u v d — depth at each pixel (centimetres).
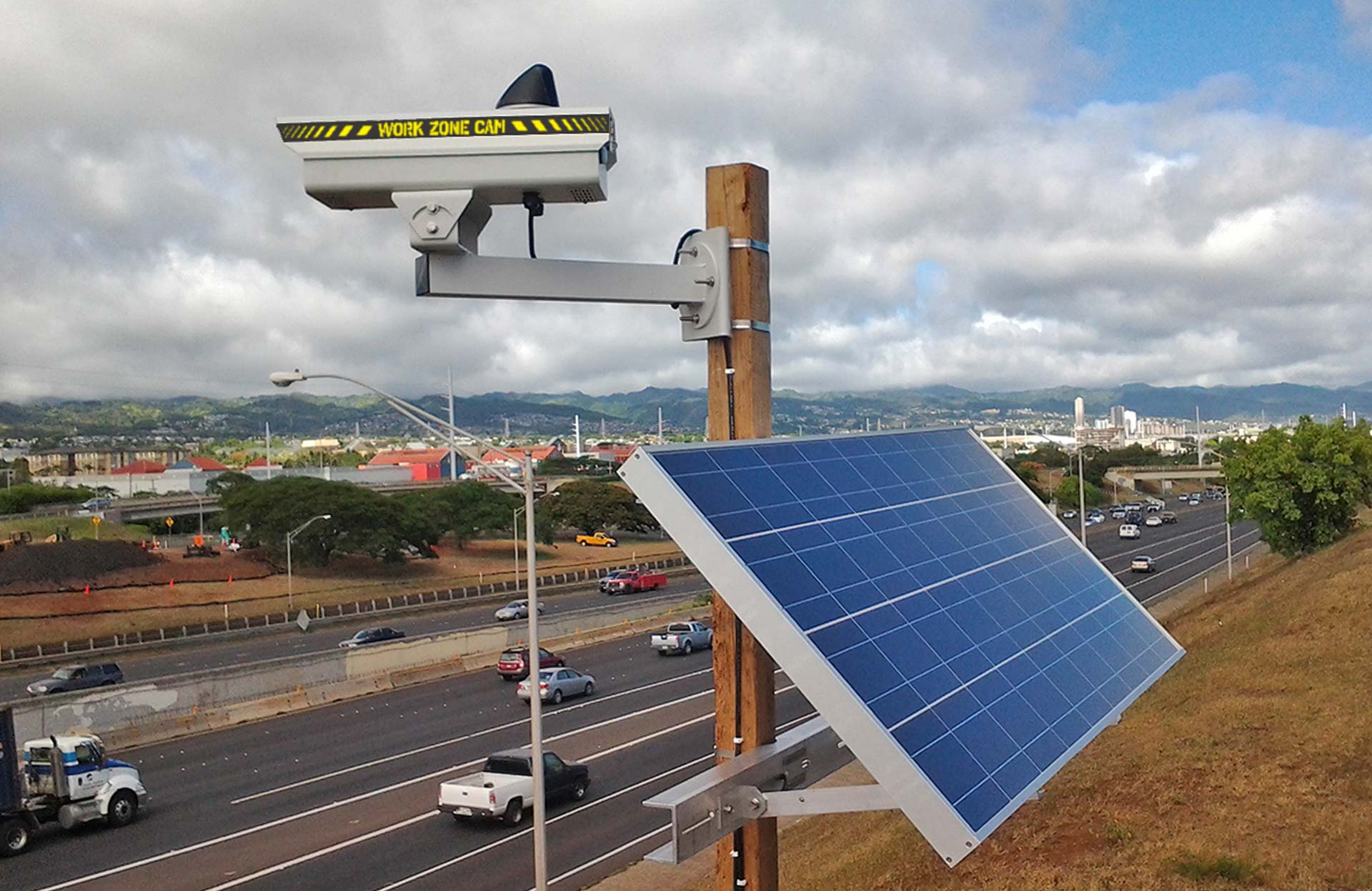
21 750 2747
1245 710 2317
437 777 2894
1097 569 1370
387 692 4294
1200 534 10669
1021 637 975
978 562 1058
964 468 1323
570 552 10844
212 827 2455
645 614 6544
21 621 6166
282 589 7794
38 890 2044
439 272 791
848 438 1091
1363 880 1377
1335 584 3491
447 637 4812
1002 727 793
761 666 848
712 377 880
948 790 661
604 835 2373
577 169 758
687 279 853
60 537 8962
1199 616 4872
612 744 3288
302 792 2764
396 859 2209
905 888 1619
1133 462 18362
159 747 3338
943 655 820
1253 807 1694
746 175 861
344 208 812
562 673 4072
